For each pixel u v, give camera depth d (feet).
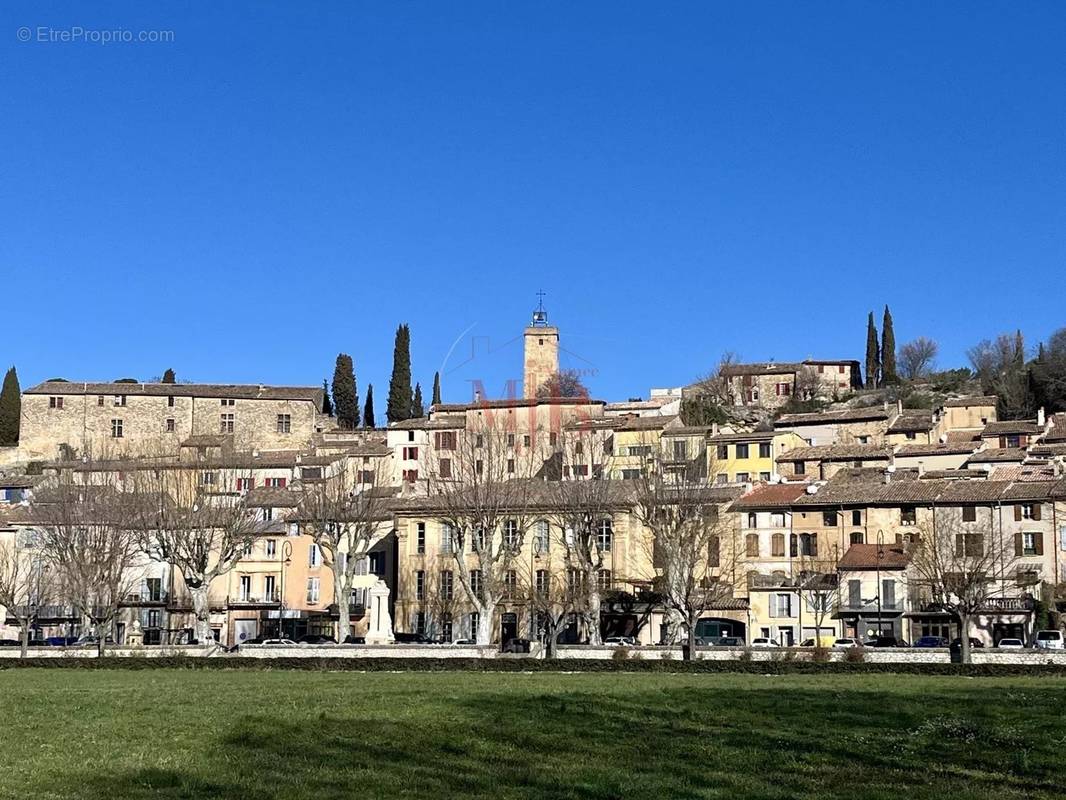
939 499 488.85
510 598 467.93
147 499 472.44
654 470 477.77
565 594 441.68
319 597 537.65
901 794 134.82
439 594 505.25
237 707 209.36
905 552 480.23
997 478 519.60
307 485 593.42
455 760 154.92
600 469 531.09
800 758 158.61
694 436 614.34
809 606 486.79
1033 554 474.49
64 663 378.12
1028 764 152.76
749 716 202.49
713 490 524.11
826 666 327.88
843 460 584.81
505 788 137.08
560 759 156.66
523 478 534.78
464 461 547.49
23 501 612.29
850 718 199.82
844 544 500.33
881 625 474.08
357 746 164.14
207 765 149.07
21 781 138.72
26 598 507.30
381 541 533.96
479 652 379.55
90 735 172.76
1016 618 457.27
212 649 402.31
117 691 252.62
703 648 366.63
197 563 443.32
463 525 445.78
